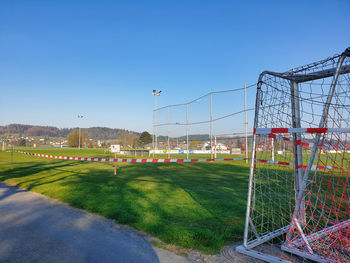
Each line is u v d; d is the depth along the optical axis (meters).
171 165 18.17
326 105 3.43
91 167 17.03
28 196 7.78
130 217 5.33
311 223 4.83
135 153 31.72
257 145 5.43
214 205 6.34
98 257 3.59
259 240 3.98
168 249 3.86
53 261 3.47
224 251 3.79
